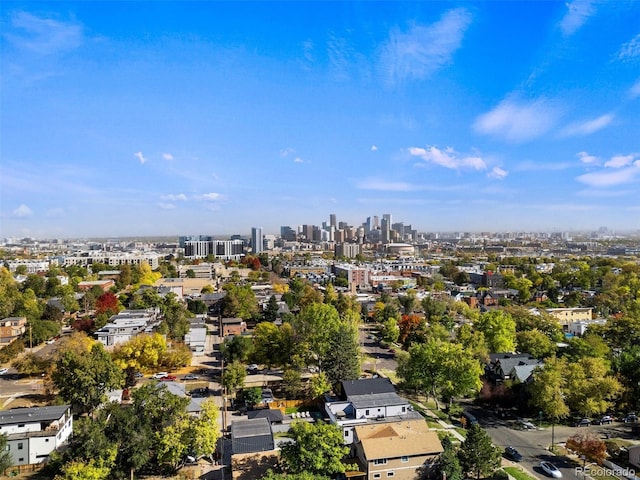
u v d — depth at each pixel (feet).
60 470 197.77
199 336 452.35
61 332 501.15
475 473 215.72
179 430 216.95
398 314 540.52
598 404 262.88
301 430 200.85
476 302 650.02
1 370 375.66
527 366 317.22
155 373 368.68
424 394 322.55
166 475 216.74
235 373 311.27
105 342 419.74
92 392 275.39
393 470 203.51
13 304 508.53
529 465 224.12
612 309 586.86
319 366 345.72
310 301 598.75
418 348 307.37
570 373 277.03
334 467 193.77
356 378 315.99
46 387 314.96
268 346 361.71
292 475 179.52
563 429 266.36
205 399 282.97
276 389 332.80
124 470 210.18
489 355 351.67
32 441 226.17
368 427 225.56
